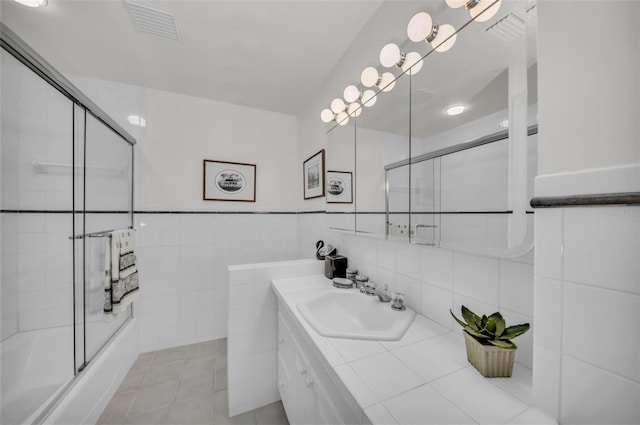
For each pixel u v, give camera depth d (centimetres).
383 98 121
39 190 167
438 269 96
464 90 80
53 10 128
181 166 221
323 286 144
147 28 141
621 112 42
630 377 41
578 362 48
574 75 48
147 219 209
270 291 153
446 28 86
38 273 166
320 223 204
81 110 159
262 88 212
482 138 75
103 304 157
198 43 155
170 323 215
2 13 129
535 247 54
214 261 231
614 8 43
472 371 68
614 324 43
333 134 174
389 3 121
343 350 78
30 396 131
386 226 119
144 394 159
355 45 152
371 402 56
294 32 146
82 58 169
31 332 160
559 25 51
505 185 68
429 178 94
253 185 247
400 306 107
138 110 207
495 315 68
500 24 70
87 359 148
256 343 149
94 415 136
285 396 130
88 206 165
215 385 168
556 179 51
